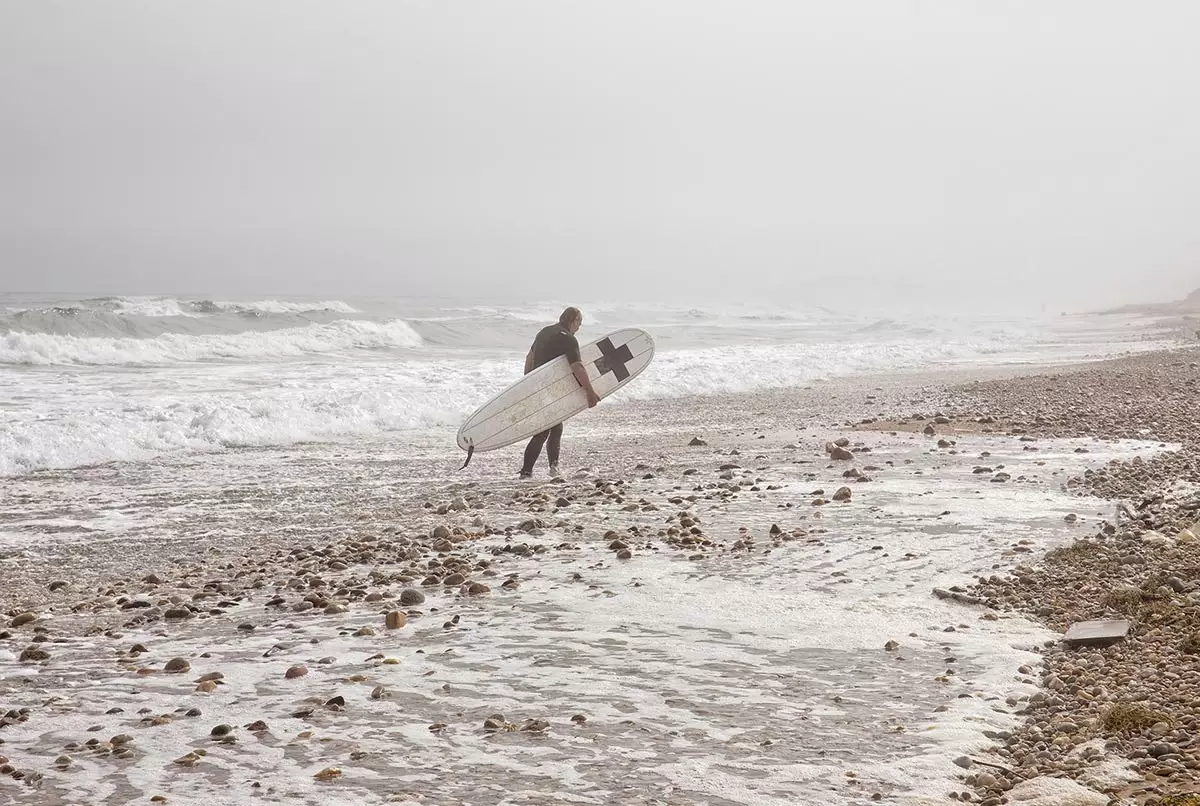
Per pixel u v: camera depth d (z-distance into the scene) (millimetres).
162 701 5176
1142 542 8078
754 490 11078
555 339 13039
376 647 6086
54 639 6438
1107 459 12414
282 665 5762
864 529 9039
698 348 40156
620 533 9141
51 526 10180
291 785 4094
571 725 4777
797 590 7234
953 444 13914
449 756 4406
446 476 13000
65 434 14375
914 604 6848
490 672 5586
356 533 9750
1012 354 37625
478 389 20688
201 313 37844
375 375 23672
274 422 16453
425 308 60000
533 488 11883
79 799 3961
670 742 4555
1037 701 5016
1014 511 9594
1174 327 64188
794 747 4480
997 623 6422
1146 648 5656
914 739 4551
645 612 6750
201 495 11766
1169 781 3949
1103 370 26719
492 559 8328
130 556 8992
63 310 30609
